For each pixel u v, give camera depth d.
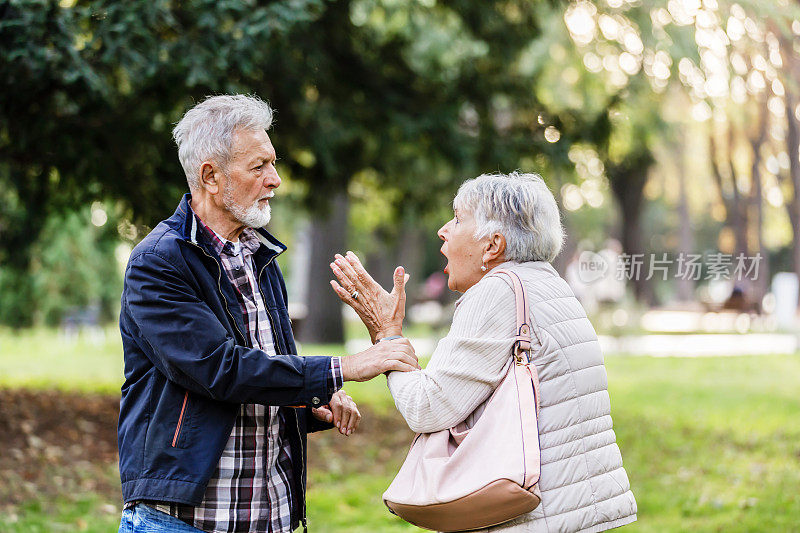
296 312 28.55
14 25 7.52
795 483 9.29
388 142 12.92
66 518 7.80
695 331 26.16
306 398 3.58
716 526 7.84
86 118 9.38
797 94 10.70
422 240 50.59
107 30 7.96
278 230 36.25
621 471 3.69
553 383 3.54
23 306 20.45
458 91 13.05
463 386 3.51
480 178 3.88
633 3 10.80
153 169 10.16
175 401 3.55
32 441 10.19
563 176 13.60
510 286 3.61
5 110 8.70
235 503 3.65
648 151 17.78
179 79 8.84
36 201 11.33
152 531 3.55
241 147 3.70
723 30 10.11
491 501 3.31
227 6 8.56
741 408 14.28
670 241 53.66
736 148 20.89
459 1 12.20
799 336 22.00
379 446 11.74
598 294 22.83
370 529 8.05
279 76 10.77
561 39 15.90
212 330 3.53
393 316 3.95
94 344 25.36
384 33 13.49
